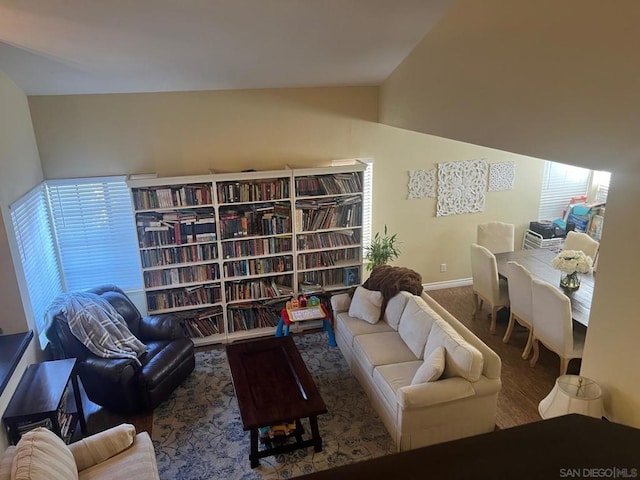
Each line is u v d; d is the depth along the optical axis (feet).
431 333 13.71
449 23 12.59
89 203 17.35
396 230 21.04
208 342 18.47
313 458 12.57
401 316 15.66
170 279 17.83
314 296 18.75
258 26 11.88
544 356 16.96
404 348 14.80
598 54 8.41
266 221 17.94
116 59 13.44
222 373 16.52
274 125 18.11
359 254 19.47
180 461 12.62
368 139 19.26
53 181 16.66
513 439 1.91
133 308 16.57
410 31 13.43
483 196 21.58
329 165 19.13
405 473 1.73
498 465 1.78
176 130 17.30
